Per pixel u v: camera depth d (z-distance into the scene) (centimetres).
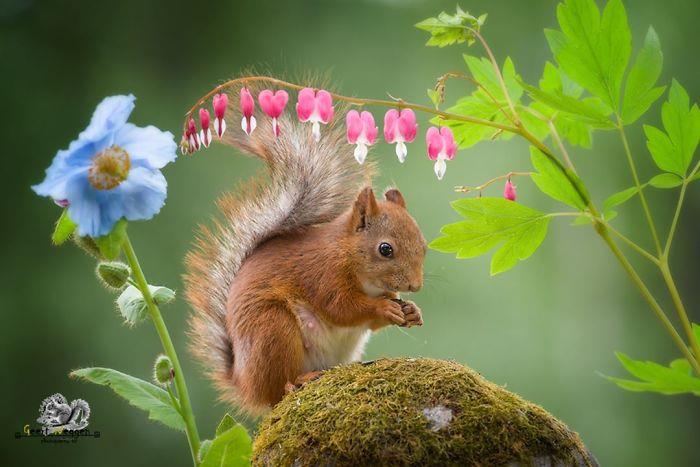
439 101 432
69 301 1409
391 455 355
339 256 500
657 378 370
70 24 1593
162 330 372
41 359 1387
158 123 1570
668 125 423
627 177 1569
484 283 1395
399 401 371
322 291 494
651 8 1545
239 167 1434
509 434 362
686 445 1467
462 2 1588
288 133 525
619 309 1588
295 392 404
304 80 510
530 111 491
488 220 441
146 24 1620
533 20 1579
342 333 511
